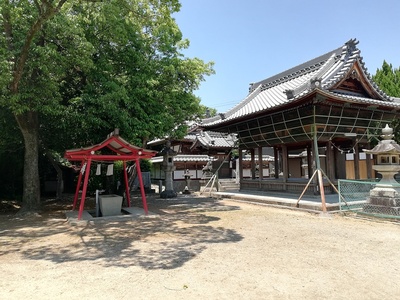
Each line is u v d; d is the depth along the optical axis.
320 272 4.83
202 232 7.89
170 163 18.00
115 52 12.91
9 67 9.39
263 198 13.66
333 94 11.04
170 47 14.09
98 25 11.98
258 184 17.06
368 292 4.07
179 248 6.30
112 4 10.66
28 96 9.59
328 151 13.77
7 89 9.66
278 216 10.30
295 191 14.48
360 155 19.42
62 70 10.38
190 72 14.05
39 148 15.43
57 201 16.61
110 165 11.97
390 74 22.16
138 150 10.55
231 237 7.30
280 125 14.12
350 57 13.41
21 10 9.95
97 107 11.37
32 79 10.52
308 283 4.37
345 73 12.45
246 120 15.82
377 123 14.09
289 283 4.37
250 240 6.98
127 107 12.09
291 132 13.75
